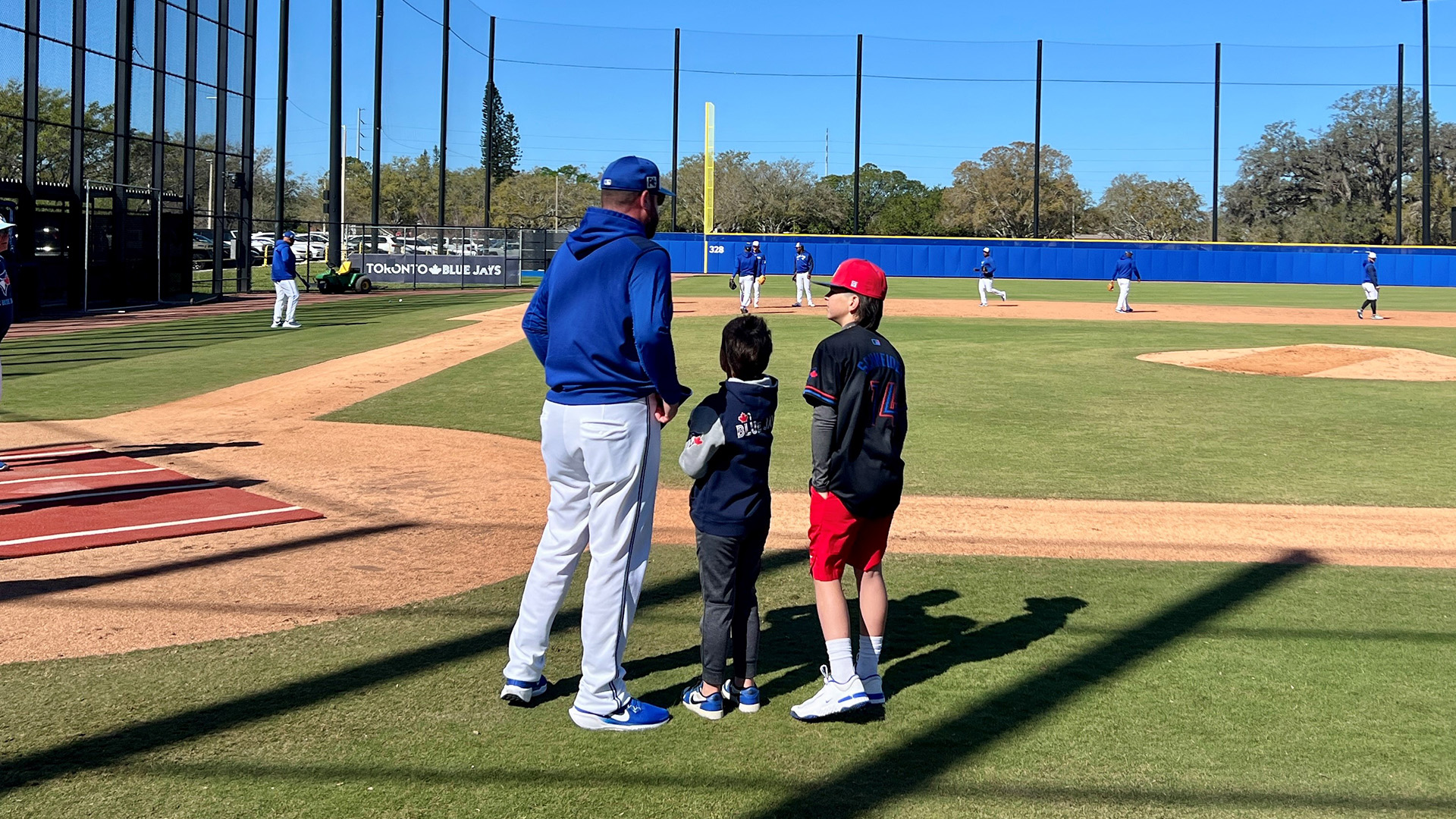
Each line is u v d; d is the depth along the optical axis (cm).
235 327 2238
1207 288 4659
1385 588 557
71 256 2628
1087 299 3597
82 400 1216
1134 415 1151
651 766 351
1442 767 350
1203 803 326
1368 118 7719
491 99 5225
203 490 761
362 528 665
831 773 346
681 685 424
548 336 393
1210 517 714
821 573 391
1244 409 1199
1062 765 352
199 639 464
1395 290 4772
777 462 884
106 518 671
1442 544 650
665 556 609
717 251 5256
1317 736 374
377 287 4012
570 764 351
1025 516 712
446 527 670
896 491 389
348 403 1207
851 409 380
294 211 9306
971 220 7775
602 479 373
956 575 580
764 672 441
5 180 2339
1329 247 5128
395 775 340
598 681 378
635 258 363
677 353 1748
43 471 819
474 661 444
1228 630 489
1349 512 732
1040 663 446
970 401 1242
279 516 686
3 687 408
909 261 5294
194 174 3091
